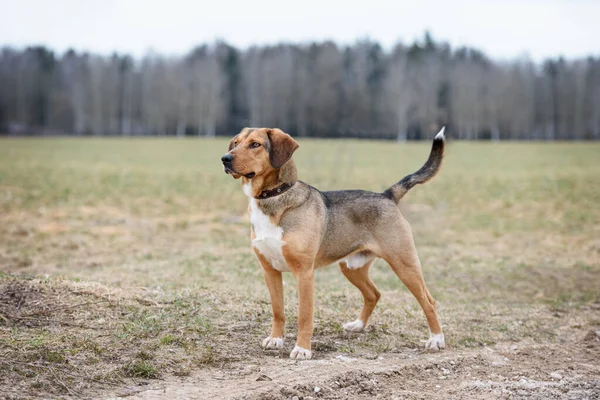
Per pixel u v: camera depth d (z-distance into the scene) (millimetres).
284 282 9523
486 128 91250
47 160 39438
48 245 12703
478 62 96938
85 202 20078
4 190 22078
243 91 95312
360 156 47000
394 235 6703
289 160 6297
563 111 93812
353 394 5199
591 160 44719
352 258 6934
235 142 6324
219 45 103062
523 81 91938
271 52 98812
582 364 6434
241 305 7602
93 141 67375
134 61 106188
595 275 11477
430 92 85312
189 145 61594
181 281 8969
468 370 6117
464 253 13664
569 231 16812
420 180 7102
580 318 8500
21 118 94188
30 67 97375
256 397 4895
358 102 87438
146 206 20047
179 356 5797
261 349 6293
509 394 5270
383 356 6449
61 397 4711
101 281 8531
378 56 99312
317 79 88750
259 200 6258
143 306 7059
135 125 99750
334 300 8531
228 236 14922
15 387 4758
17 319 6199
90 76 95375
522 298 9711
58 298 6824
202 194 23703
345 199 6777
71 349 5574
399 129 81062
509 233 16578
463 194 25250
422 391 5395
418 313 8227
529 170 36688
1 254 11586
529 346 7121
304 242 6180
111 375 5199
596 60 98125
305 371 5668
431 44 100750
